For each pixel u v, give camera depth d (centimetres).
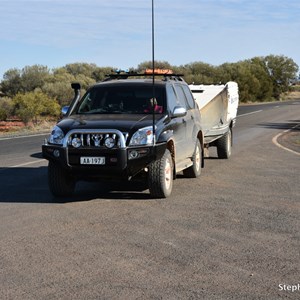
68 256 618
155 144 891
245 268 576
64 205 899
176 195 980
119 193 1002
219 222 775
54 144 906
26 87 5888
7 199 955
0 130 3228
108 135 878
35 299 494
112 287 522
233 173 1257
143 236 701
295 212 841
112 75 1141
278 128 2997
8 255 623
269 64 9581
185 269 573
